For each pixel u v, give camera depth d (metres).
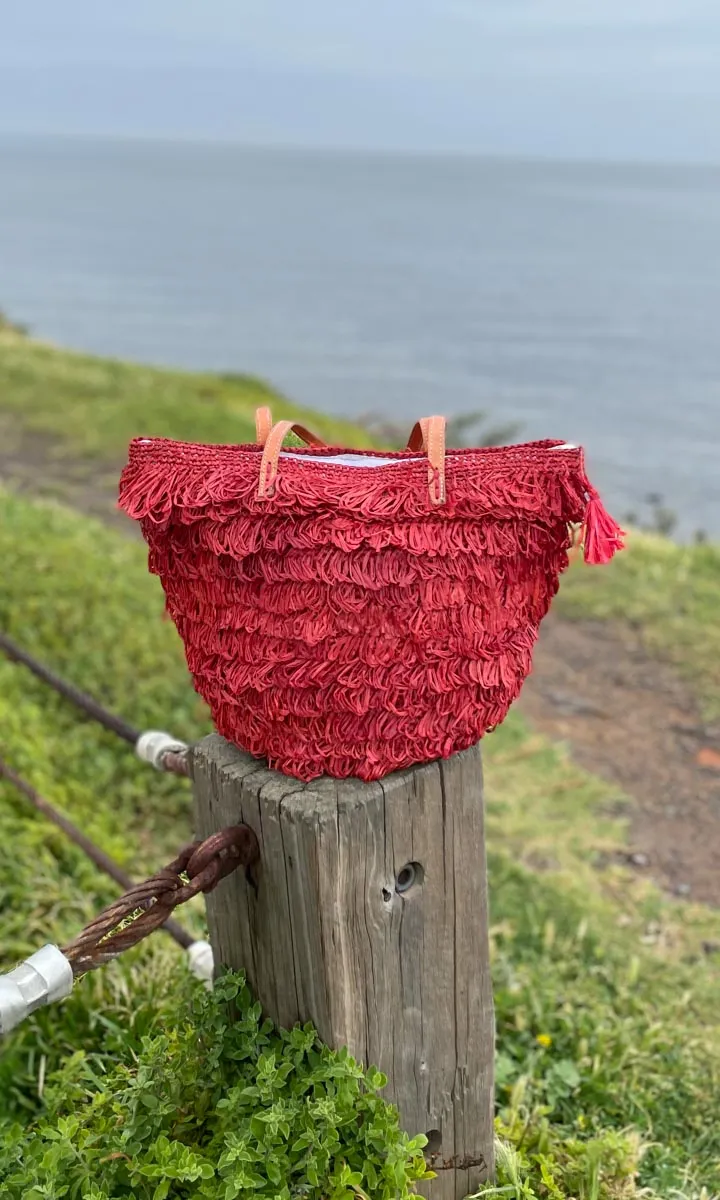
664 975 3.52
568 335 49.94
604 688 6.32
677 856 4.64
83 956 1.51
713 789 5.25
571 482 1.49
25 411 11.92
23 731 4.21
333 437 15.20
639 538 8.67
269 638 1.51
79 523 7.54
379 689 1.51
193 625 1.63
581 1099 2.59
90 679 4.88
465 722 1.59
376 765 1.57
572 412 31.70
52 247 93.75
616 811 5.00
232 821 1.67
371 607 1.47
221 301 60.59
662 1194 2.21
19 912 3.14
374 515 1.44
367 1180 1.57
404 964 1.67
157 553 1.63
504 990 3.07
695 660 6.56
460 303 62.22
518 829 4.64
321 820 1.53
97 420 11.50
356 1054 1.67
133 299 60.09
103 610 5.55
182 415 11.76
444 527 1.47
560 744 5.59
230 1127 1.63
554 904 3.92
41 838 3.45
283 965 1.68
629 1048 2.83
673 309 60.97
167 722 4.71
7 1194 1.66
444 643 1.51
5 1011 1.41
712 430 29.36
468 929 1.73
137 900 1.56
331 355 42.81
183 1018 1.92
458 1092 1.80
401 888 1.65
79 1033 2.56
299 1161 1.55
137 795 4.24
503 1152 1.93
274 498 1.44
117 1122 1.74
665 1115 2.62
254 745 1.64
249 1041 1.70
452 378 37.94
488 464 1.50
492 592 1.52
